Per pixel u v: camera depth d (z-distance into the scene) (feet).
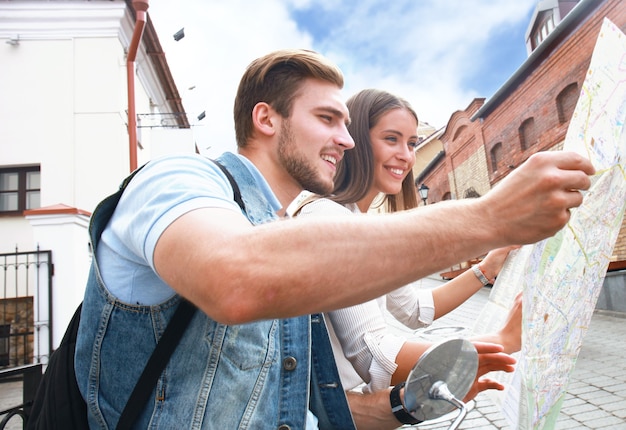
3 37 33.17
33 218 22.00
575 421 10.83
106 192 31.83
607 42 2.34
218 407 2.91
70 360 3.10
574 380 13.79
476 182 54.13
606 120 2.29
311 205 4.87
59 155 32.14
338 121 3.67
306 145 3.55
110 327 2.86
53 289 21.79
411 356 4.15
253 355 3.12
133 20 35.76
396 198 7.12
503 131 45.37
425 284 45.11
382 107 5.54
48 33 33.40
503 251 5.91
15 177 32.53
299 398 3.38
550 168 1.99
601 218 2.26
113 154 32.30
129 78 28.63
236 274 1.96
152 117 46.34
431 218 2.11
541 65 36.37
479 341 4.16
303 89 3.57
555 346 2.46
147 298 2.81
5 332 26.11
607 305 25.36
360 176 5.49
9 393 18.21
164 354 2.81
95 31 33.60
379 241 2.04
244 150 3.78
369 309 4.45
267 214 3.30
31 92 32.78
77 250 22.34
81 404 3.04
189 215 2.20
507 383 3.80
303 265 1.97
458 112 56.75
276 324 3.40
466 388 3.53
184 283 2.10
